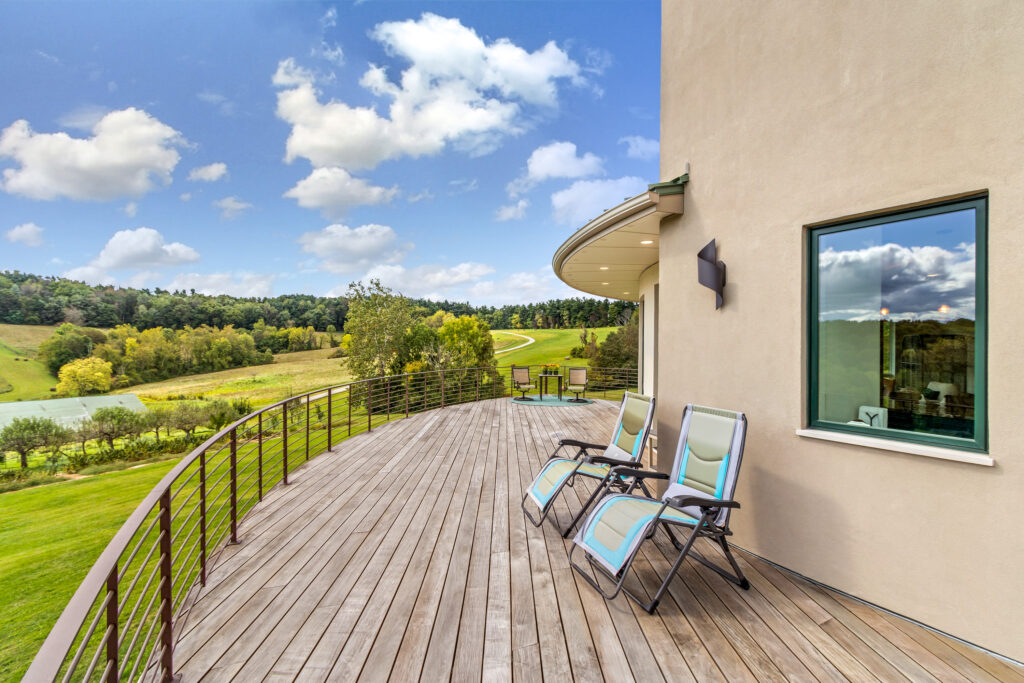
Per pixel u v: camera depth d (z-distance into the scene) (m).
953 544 2.47
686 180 4.11
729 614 2.68
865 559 2.81
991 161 2.34
